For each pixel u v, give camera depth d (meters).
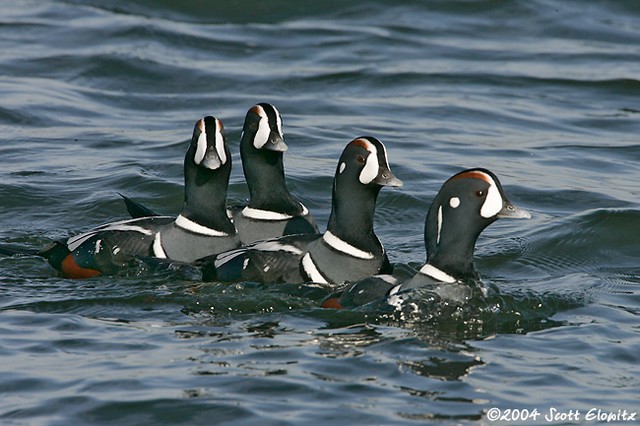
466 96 26.28
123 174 20.34
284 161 21.42
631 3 32.41
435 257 14.23
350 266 14.91
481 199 13.93
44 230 17.92
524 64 28.69
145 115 24.66
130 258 15.55
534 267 16.80
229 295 14.45
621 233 17.98
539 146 23.02
